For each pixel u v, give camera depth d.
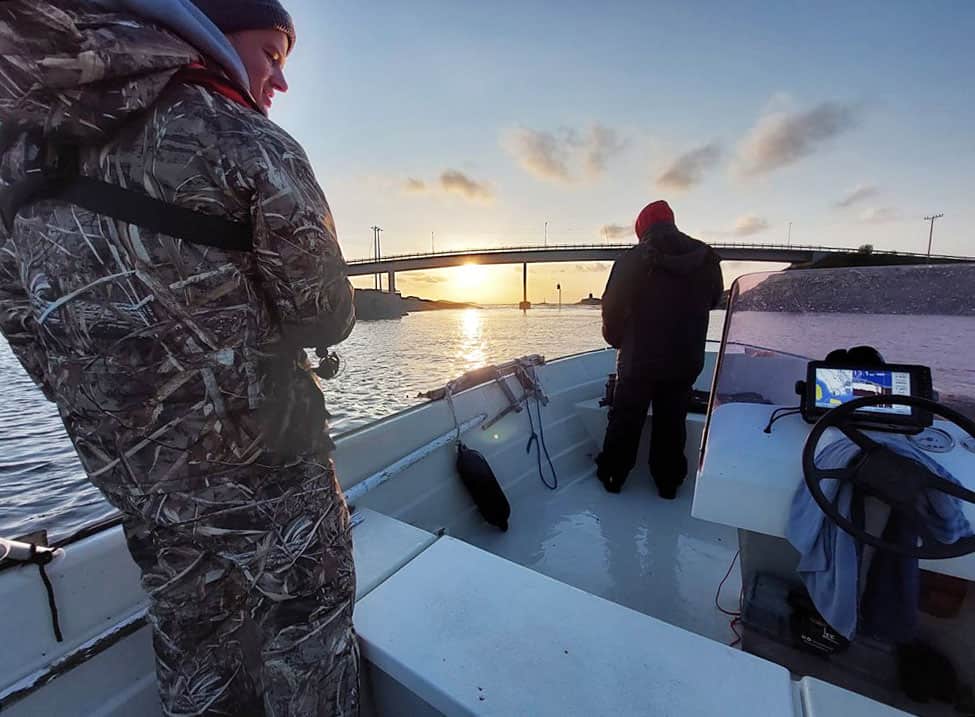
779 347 1.36
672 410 2.30
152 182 0.57
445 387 2.30
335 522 0.81
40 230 0.58
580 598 1.06
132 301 0.58
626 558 1.95
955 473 0.94
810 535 1.00
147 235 0.57
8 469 5.09
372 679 0.98
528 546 2.05
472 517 2.19
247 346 0.65
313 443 0.76
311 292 0.67
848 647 1.08
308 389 0.76
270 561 0.72
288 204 0.62
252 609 0.75
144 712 0.93
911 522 0.90
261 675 0.88
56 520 3.99
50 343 0.61
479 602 1.05
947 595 0.97
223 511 0.67
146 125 0.56
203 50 0.62
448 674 0.87
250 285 0.65
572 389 3.13
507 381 2.66
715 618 1.60
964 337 1.18
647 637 0.95
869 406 1.06
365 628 0.98
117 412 0.61
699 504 1.13
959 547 0.86
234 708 0.82
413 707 0.93
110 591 0.92
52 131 0.53
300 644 0.75
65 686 0.84
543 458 2.70
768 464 1.11
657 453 2.39
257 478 0.70
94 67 0.50
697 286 2.12
